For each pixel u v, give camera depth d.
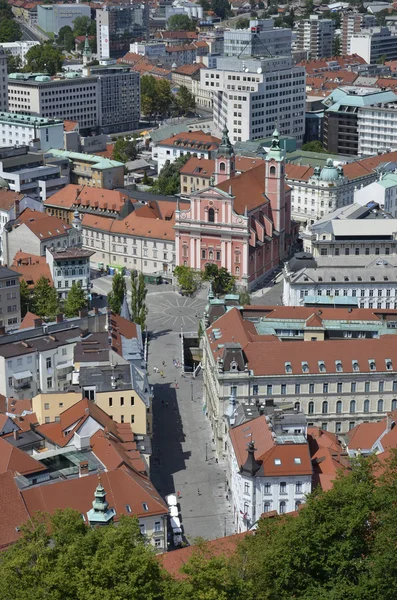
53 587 160.25
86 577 158.62
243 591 166.88
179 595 158.88
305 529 180.38
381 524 184.75
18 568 166.00
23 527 178.75
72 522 176.50
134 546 168.38
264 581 175.12
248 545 183.50
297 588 177.75
